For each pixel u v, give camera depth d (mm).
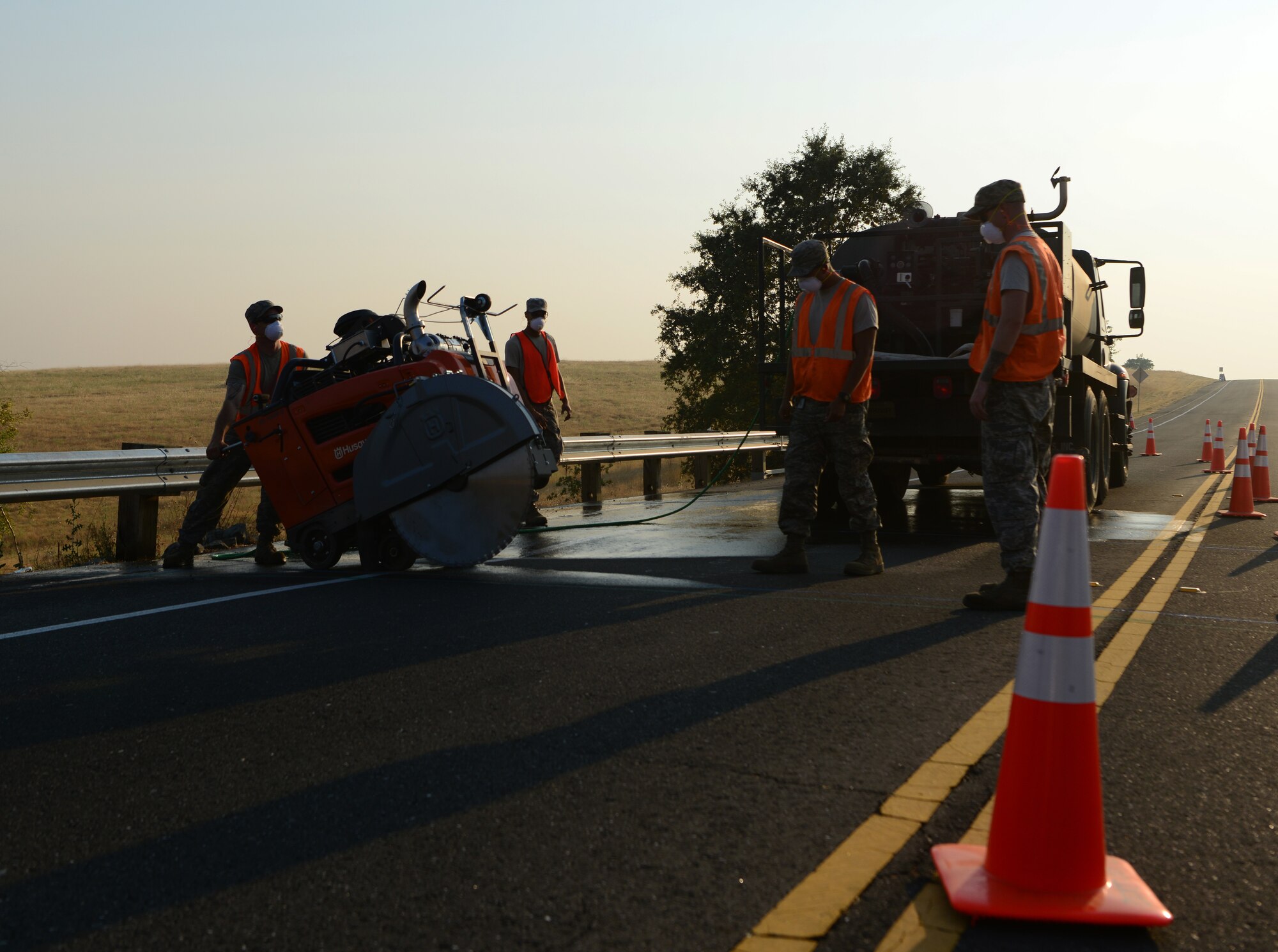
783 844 2807
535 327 10281
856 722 3844
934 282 10969
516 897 2547
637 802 3115
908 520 11289
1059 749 2445
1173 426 50000
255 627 5711
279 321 8164
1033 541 5930
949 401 10078
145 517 9523
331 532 7836
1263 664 4707
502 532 7223
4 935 2432
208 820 3074
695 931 2365
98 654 5152
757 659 4805
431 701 4207
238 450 8273
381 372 7590
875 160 35531
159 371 90875
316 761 3543
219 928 2439
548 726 3855
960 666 4656
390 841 2889
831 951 2277
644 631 5414
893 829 2889
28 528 15352
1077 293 11516
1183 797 3139
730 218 35969
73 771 3508
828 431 7262
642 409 67250
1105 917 2354
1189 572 7445
